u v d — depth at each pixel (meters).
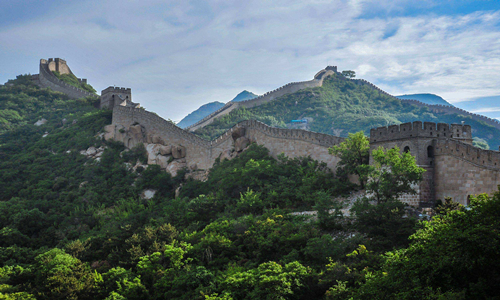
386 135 59.03
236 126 98.69
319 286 37.94
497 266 26.58
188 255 52.50
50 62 191.12
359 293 31.78
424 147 54.31
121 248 59.59
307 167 74.44
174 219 69.44
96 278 51.03
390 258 32.66
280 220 54.09
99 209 88.19
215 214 68.31
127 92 147.50
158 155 105.50
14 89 173.25
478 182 48.03
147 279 50.75
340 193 63.62
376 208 45.62
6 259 62.56
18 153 120.06
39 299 49.03
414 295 27.45
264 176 74.00
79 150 113.50
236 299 40.88
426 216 46.62
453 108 189.62
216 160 96.62
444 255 27.80
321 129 184.12
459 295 25.02
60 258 54.41
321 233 49.94
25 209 82.50
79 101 159.88
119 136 115.69
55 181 100.31
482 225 27.75
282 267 42.03
